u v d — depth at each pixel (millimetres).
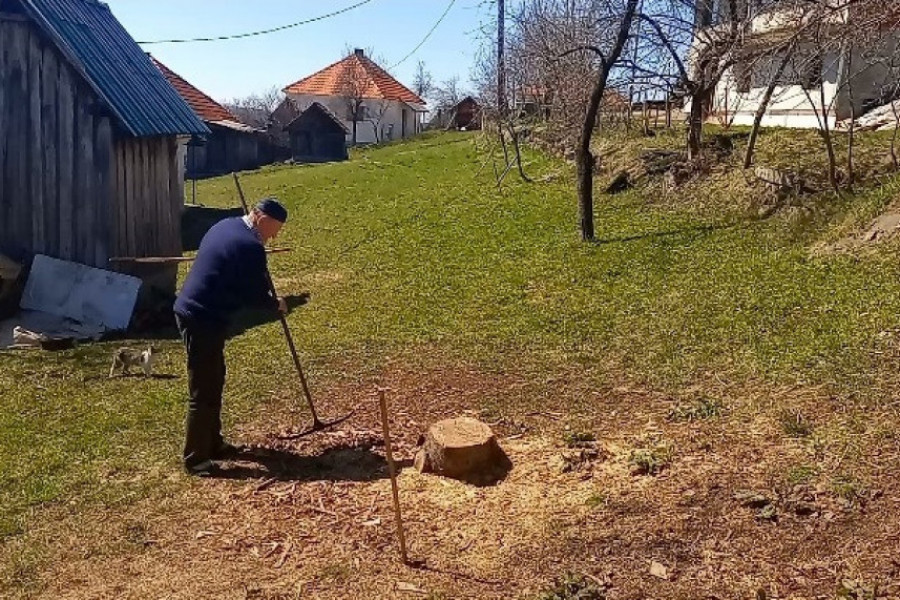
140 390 7699
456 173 24031
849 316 7457
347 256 14602
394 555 4543
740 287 8812
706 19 13992
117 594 4309
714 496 4871
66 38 12023
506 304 9711
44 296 11133
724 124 15703
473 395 6984
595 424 6145
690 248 10711
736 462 5250
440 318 9500
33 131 11406
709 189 13008
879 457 5070
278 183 29875
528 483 5270
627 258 10727
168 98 13539
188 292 5652
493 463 5516
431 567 4410
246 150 42844
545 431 6102
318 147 44906
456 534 4727
